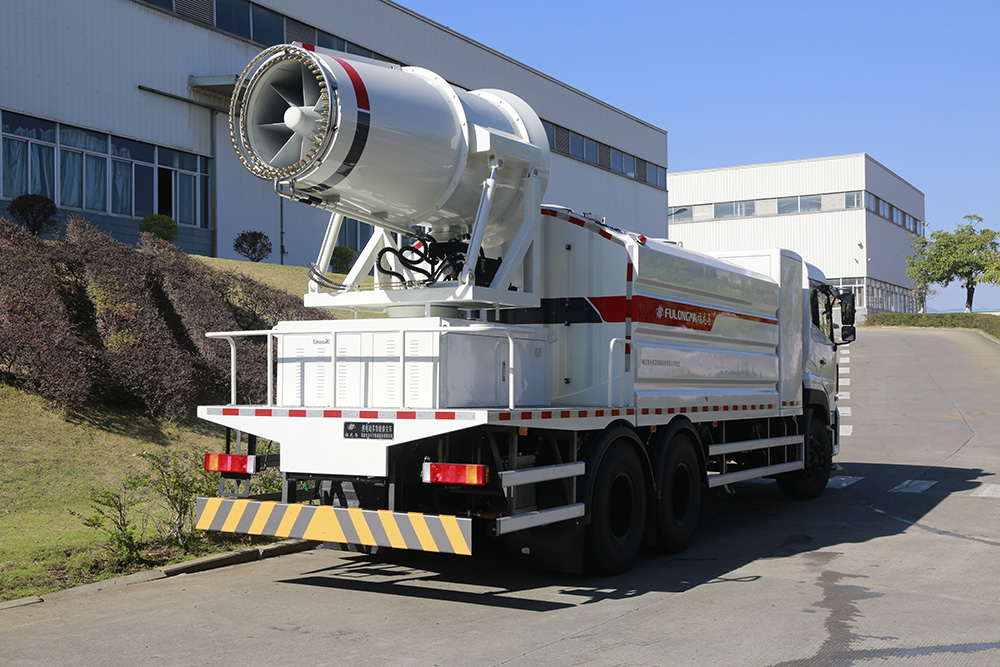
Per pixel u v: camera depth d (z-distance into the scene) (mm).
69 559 7379
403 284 7527
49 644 5488
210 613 6246
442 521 6125
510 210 7738
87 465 10172
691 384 8883
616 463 7598
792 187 73125
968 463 15984
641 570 7801
